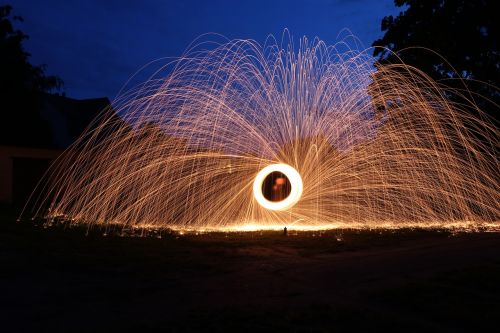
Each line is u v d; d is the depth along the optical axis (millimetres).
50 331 5328
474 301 6293
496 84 21219
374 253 9852
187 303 6398
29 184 21625
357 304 6324
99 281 7531
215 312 5895
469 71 21672
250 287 7246
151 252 9688
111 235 11859
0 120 21938
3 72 22125
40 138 22438
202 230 13117
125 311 6055
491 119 20547
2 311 6051
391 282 7445
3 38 22969
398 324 5441
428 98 17625
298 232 12680
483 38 21734
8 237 11141
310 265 8727
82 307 6227
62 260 8812
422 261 8930
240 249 10180
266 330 5262
